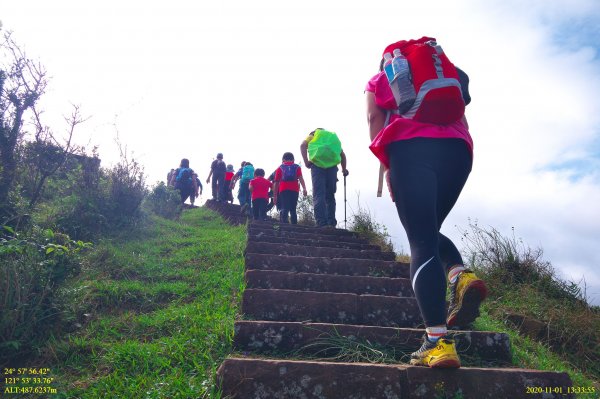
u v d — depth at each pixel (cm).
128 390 223
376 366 218
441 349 201
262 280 373
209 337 277
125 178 664
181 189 1183
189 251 548
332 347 264
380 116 227
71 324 309
